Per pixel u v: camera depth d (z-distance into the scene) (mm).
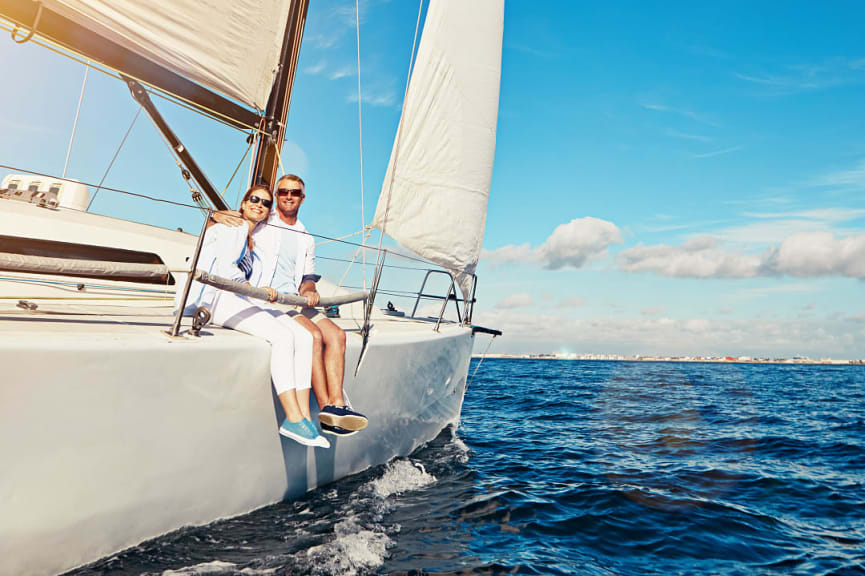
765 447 6320
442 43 5086
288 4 3754
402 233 4961
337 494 3119
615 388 16734
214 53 3334
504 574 2426
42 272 1918
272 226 3016
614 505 3701
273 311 2828
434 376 4684
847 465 5383
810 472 5031
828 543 3168
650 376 27438
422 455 4617
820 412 10539
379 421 3660
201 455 2299
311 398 2904
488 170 5535
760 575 2684
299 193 3105
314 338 2729
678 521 3463
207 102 3643
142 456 2068
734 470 5020
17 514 1733
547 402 11422
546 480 4293
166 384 2119
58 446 1820
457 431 6812
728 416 9578
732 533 3291
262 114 4070
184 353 2170
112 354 1937
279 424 2686
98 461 1933
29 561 1777
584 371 33125
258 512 2639
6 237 2291
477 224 5492
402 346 3799
